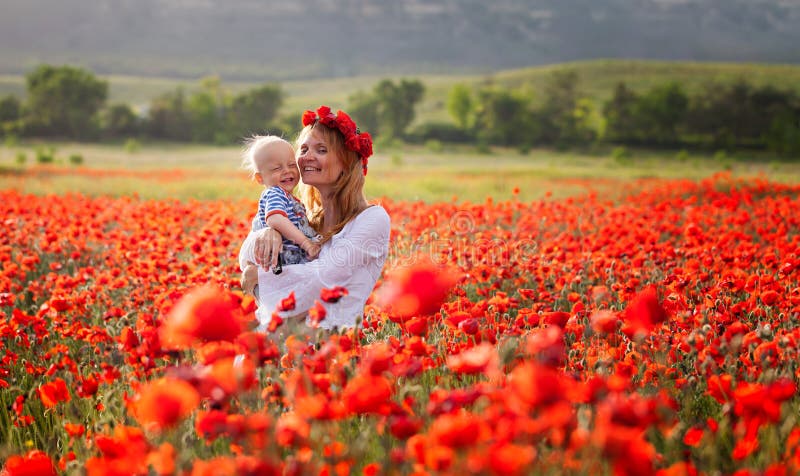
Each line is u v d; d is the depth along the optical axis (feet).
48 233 25.25
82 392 9.56
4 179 77.25
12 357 12.55
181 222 29.25
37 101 379.14
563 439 6.77
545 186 73.20
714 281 16.74
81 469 8.19
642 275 18.22
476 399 7.89
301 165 11.37
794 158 253.44
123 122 383.45
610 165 195.42
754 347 10.61
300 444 7.07
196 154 248.52
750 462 8.47
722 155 239.50
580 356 11.54
